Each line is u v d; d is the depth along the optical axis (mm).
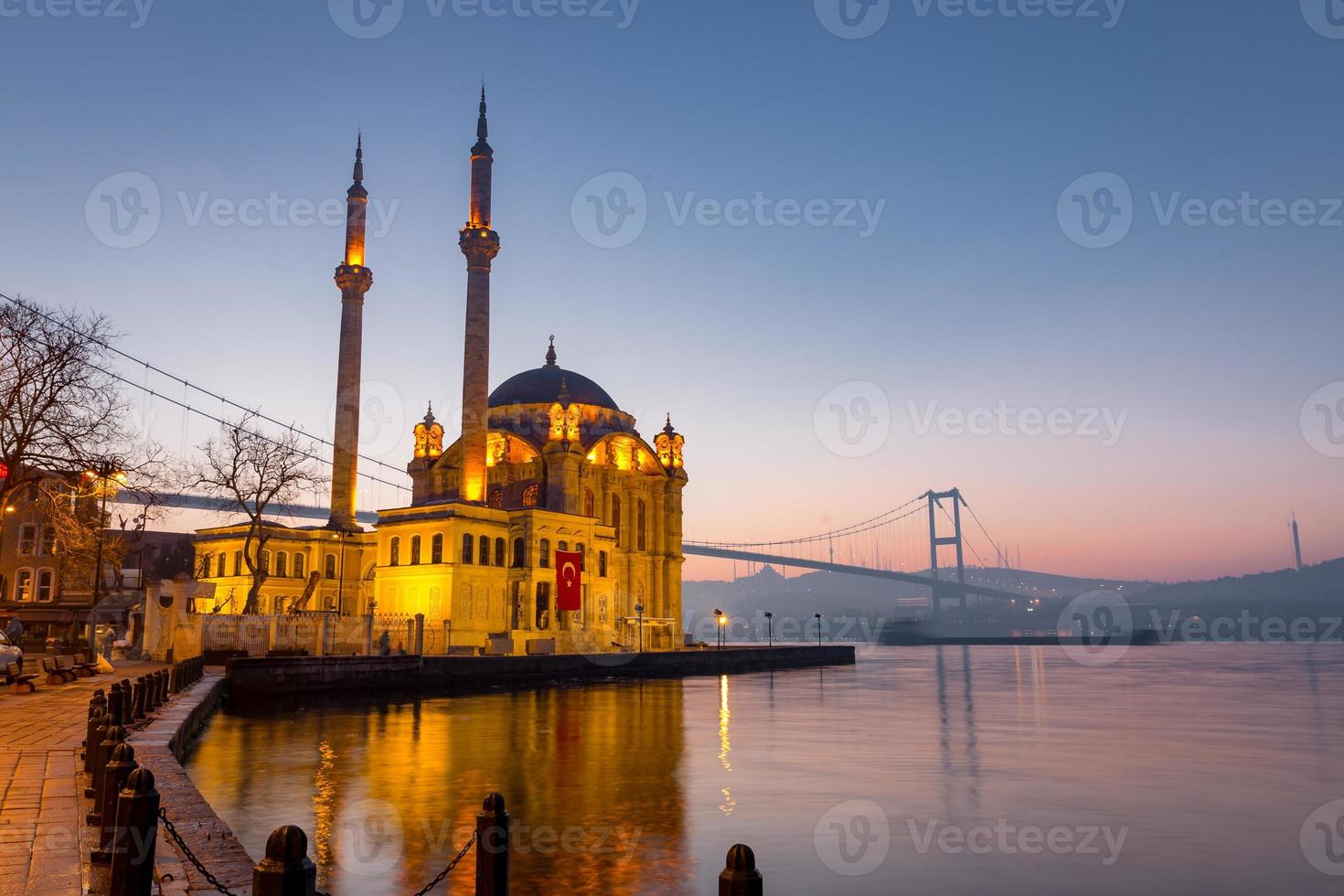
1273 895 14703
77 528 46594
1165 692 58406
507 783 22203
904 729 35812
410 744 28703
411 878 14094
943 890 14648
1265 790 23141
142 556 93812
